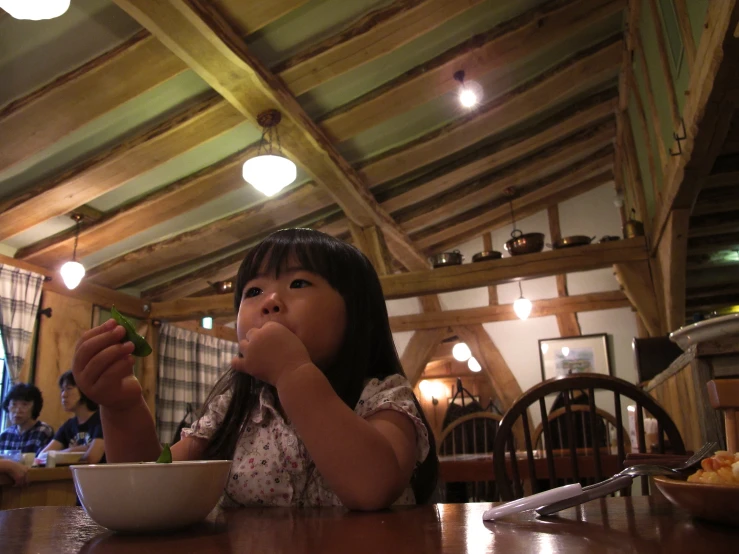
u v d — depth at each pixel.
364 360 0.87
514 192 6.89
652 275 4.92
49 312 5.04
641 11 4.27
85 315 5.39
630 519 0.53
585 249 5.06
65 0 1.97
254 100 3.54
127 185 4.42
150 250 5.32
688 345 1.85
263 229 5.57
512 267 5.15
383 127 4.73
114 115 3.68
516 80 4.93
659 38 3.69
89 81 3.26
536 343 7.09
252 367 0.70
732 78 2.54
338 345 0.84
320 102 4.16
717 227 4.54
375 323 0.96
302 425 0.66
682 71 3.24
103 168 3.92
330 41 3.57
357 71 3.99
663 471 0.60
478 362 7.21
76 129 3.46
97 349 0.72
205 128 3.88
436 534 0.45
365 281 0.92
